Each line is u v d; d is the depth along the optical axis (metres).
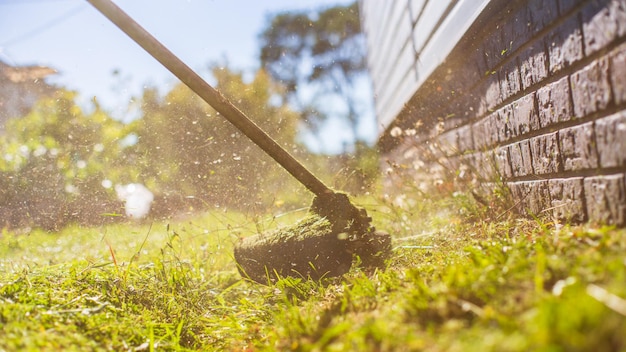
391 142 3.23
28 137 2.72
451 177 1.72
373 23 3.70
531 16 1.08
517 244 0.87
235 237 1.69
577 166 0.94
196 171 2.12
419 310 0.70
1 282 1.11
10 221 2.37
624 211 0.80
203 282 1.38
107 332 0.92
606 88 0.82
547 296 0.61
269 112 4.01
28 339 0.75
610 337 0.50
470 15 1.37
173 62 1.14
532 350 0.51
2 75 3.10
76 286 1.15
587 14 0.86
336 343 0.70
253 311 1.16
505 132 1.30
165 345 0.96
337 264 1.16
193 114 2.30
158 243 1.83
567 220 0.99
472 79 1.57
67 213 2.16
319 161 3.64
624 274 0.60
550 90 1.02
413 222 1.73
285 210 2.13
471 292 0.70
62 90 2.92
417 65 2.19
